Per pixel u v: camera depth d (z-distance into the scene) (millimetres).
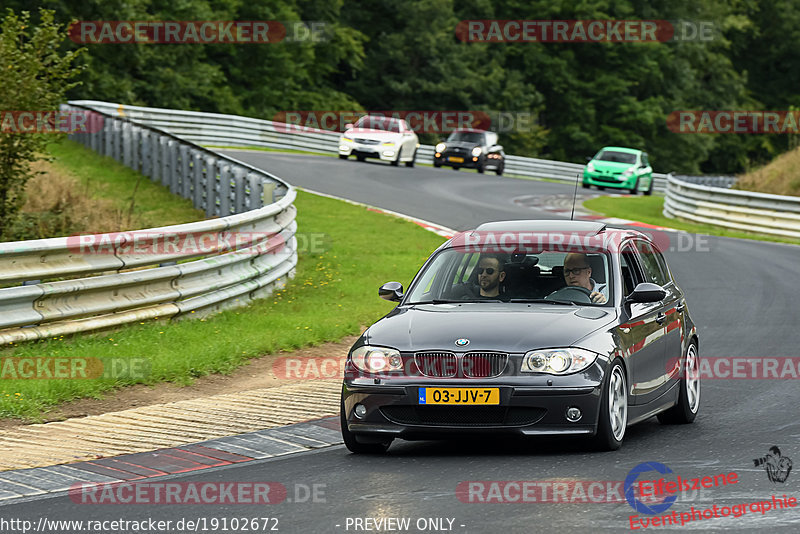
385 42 189625
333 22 184625
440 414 21391
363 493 18625
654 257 26984
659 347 24547
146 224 57094
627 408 22656
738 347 36031
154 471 20531
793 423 24891
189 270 35969
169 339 32875
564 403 21109
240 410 26047
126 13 131500
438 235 64125
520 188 107188
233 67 167000
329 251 55625
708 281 53375
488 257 24922
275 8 172375
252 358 32531
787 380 30594
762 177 99375
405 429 21453
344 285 46156
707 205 87062
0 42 43844
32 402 25422
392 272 50250
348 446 22328
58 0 126000
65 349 30359
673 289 27000
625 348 22625
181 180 68438
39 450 22125
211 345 32312
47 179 61875
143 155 75812
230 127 122562
